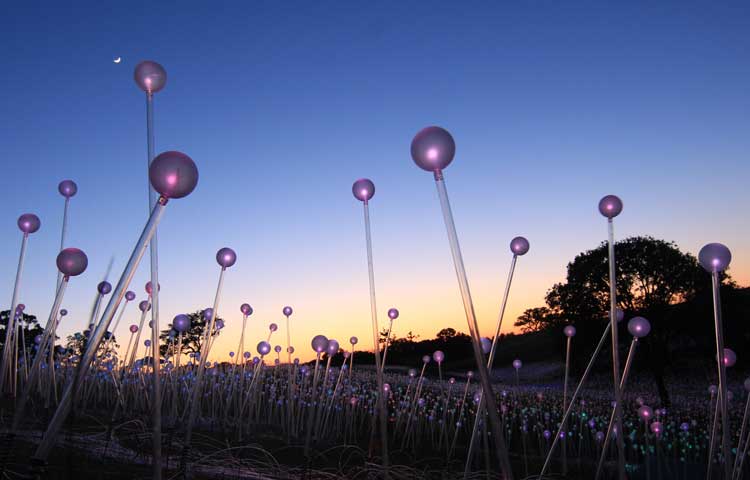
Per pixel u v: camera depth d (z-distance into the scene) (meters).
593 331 22.20
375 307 3.72
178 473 3.85
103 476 3.54
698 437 10.14
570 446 9.16
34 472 1.87
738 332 20.81
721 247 3.15
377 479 4.89
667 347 20.56
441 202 2.38
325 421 7.30
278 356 8.22
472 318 2.28
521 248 4.30
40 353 3.15
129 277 2.00
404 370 23.70
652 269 20.84
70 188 5.16
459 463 6.57
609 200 3.75
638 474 7.45
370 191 3.79
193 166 2.11
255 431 6.85
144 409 6.66
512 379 25.31
